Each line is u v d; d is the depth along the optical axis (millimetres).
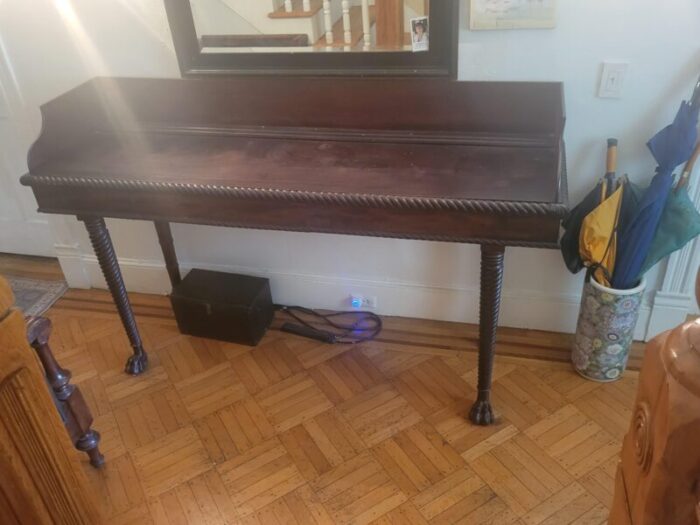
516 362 2205
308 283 2461
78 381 2232
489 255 1660
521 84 1800
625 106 1824
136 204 1787
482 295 1741
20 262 2928
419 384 2145
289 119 2021
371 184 1664
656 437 482
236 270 2516
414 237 1629
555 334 2312
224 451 1926
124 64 2105
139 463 1896
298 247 2385
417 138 1912
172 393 2160
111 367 2291
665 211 1816
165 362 2299
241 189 1667
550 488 1756
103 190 1776
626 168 1930
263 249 2430
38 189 1830
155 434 1999
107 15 2029
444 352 2275
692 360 448
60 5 2045
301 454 1902
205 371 2250
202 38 1963
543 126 1843
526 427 1953
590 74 1794
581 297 2127
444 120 1901
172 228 2469
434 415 2018
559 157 1632
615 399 2037
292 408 2072
